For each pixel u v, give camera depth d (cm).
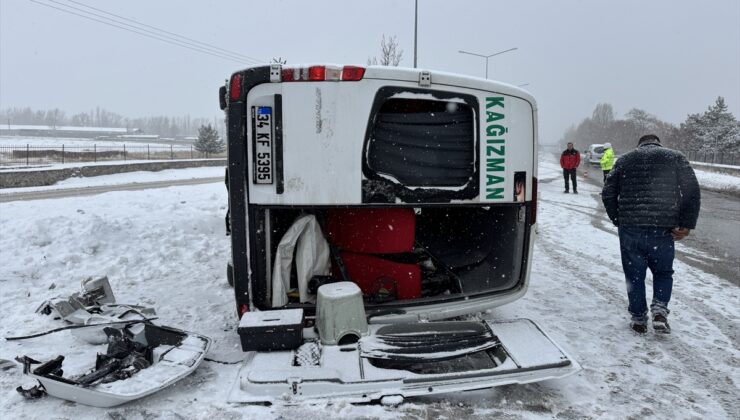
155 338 371
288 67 349
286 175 355
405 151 372
